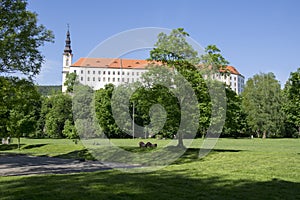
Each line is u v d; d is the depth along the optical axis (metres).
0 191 7.94
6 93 16.12
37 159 22.95
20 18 15.89
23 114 31.98
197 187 8.68
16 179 10.25
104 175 11.01
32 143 38.50
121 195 7.55
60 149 30.66
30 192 7.75
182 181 9.59
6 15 15.49
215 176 10.70
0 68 15.94
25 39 15.93
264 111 59.03
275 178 10.46
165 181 9.55
